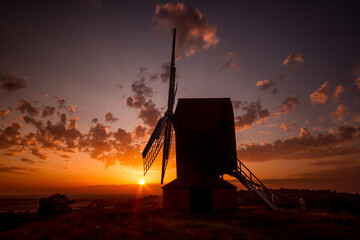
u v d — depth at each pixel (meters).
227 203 23.92
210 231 13.44
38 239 14.16
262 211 22.89
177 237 12.31
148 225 15.95
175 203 23.48
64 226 18.20
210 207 22.52
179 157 27.64
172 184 24.69
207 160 27.19
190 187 22.97
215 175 26.84
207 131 28.19
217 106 29.31
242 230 13.64
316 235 12.34
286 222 16.28
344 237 11.88
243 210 23.58
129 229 14.76
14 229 20.00
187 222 16.58
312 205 27.47
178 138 28.30
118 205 37.69
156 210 24.41
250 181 26.61
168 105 30.17
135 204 35.78
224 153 27.30
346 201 24.09
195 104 29.56
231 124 28.70
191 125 28.55
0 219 23.09
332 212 22.22
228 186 23.97
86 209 33.22
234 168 26.86
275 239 11.60
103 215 22.25
